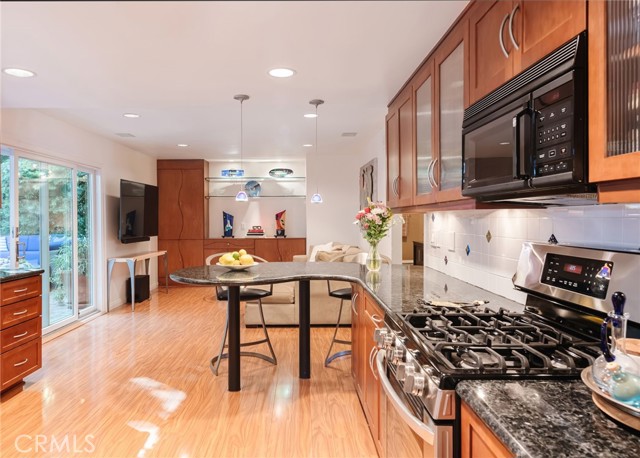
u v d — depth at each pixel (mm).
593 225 1489
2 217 3984
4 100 2871
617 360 931
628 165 864
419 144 2410
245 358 3912
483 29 1562
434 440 1089
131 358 3900
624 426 829
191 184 7961
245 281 2723
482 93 1567
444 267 3041
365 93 2900
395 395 1424
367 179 6426
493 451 895
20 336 3129
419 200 2393
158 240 7949
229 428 2594
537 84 1142
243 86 2645
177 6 1516
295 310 5004
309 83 2631
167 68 2260
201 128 5352
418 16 1782
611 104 922
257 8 1620
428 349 1252
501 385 1040
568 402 945
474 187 1524
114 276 6141
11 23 1567
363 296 2660
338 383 3303
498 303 1965
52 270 4766
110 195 6055
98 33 1720
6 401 2963
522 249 1771
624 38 885
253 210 8484
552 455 731
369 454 2311
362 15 1744
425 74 2258
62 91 2684
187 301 6672
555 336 1409
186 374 3496
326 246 6539
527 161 1179
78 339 4523
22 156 4227
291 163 8508
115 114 4559
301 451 2342
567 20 1057
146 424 2641
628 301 1238
